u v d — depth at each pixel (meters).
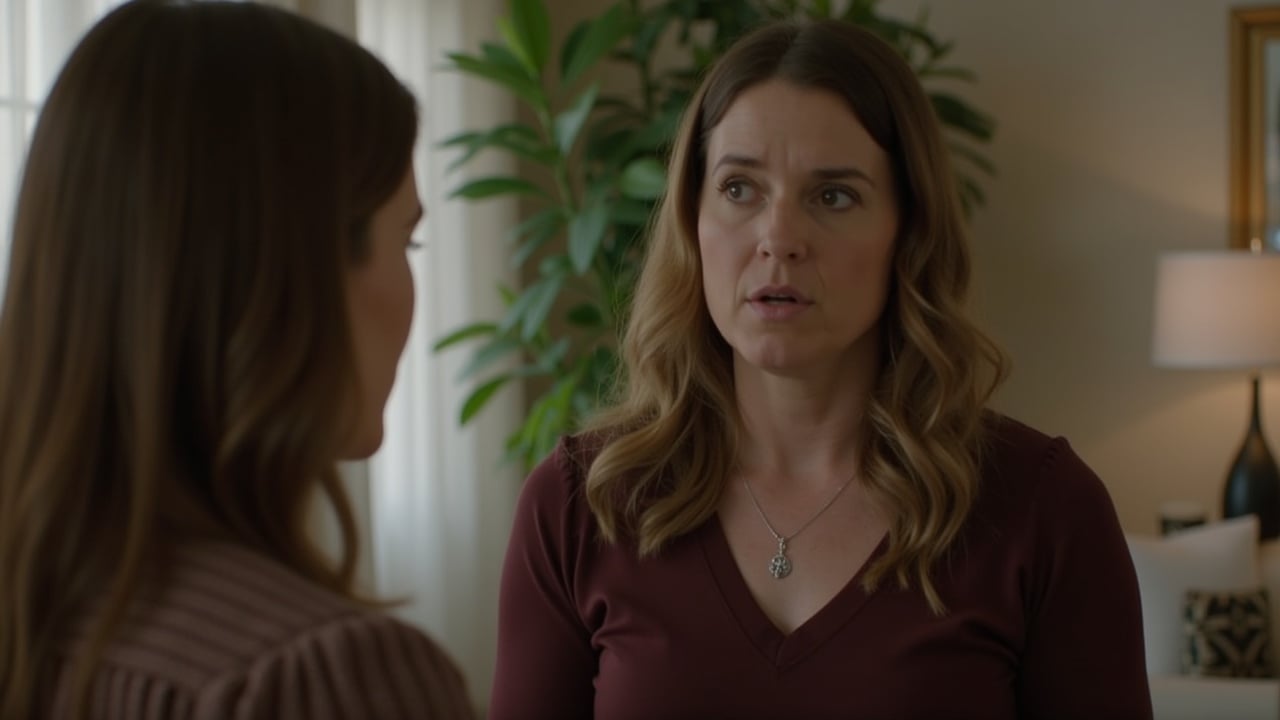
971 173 4.13
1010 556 1.09
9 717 0.58
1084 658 1.08
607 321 3.28
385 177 0.65
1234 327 3.41
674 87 3.72
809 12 3.46
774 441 1.17
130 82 0.60
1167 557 2.98
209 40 0.61
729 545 1.15
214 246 0.59
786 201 1.06
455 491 3.90
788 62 1.10
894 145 1.11
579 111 3.08
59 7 2.48
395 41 3.61
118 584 0.57
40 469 0.58
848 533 1.12
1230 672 2.83
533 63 3.16
